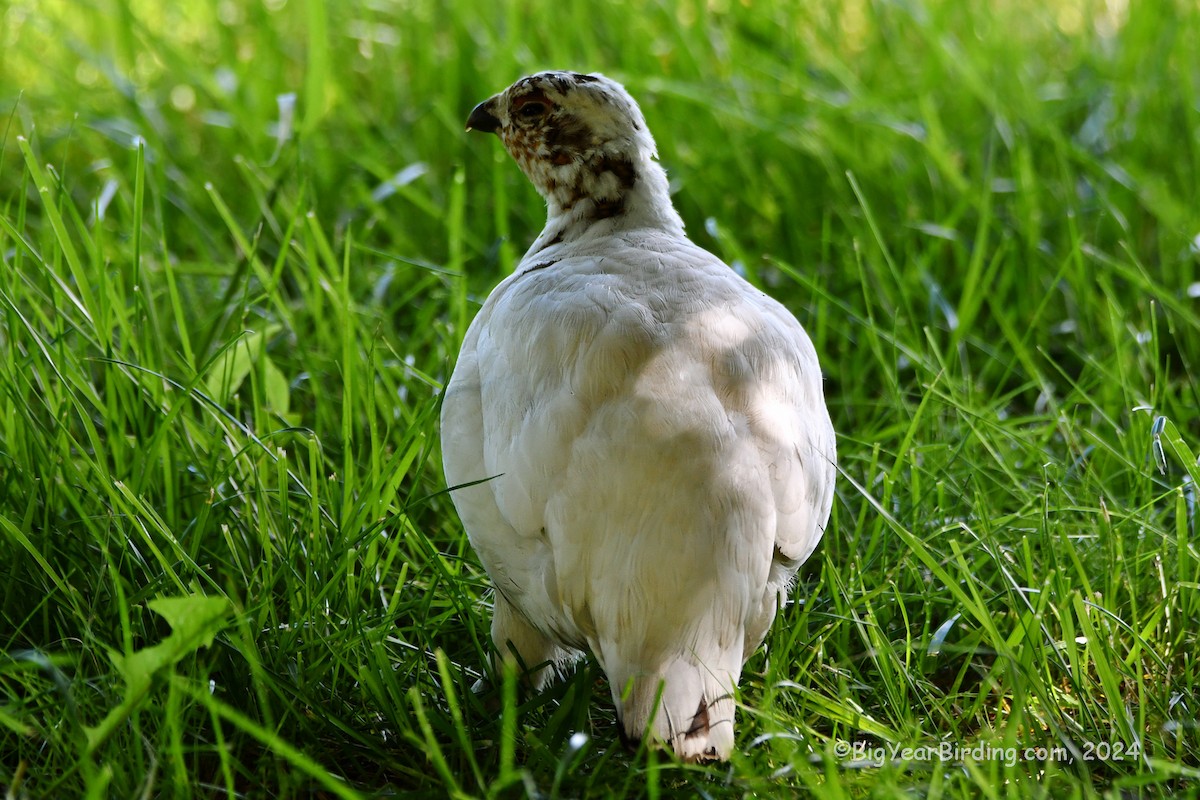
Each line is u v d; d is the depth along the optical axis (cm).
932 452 634
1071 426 650
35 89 1065
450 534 602
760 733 478
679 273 486
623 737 414
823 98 949
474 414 473
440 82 1031
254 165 857
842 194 906
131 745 445
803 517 446
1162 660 521
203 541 567
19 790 425
